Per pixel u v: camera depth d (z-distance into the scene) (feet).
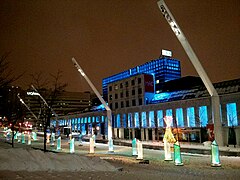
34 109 265.13
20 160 37.52
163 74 338.75
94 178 30.19
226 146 118.83
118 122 220.23
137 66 375.86
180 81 218.18
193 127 153.69
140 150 64.75
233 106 137.49
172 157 69.05
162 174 36.19
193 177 34.30
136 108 202.08
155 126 181.47
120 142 163.12
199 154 81.92
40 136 224.74
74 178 29.63
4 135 215.72
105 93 403.34
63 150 97.76
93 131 247.09
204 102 150.92
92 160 42.86
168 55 356.18
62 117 317.63
